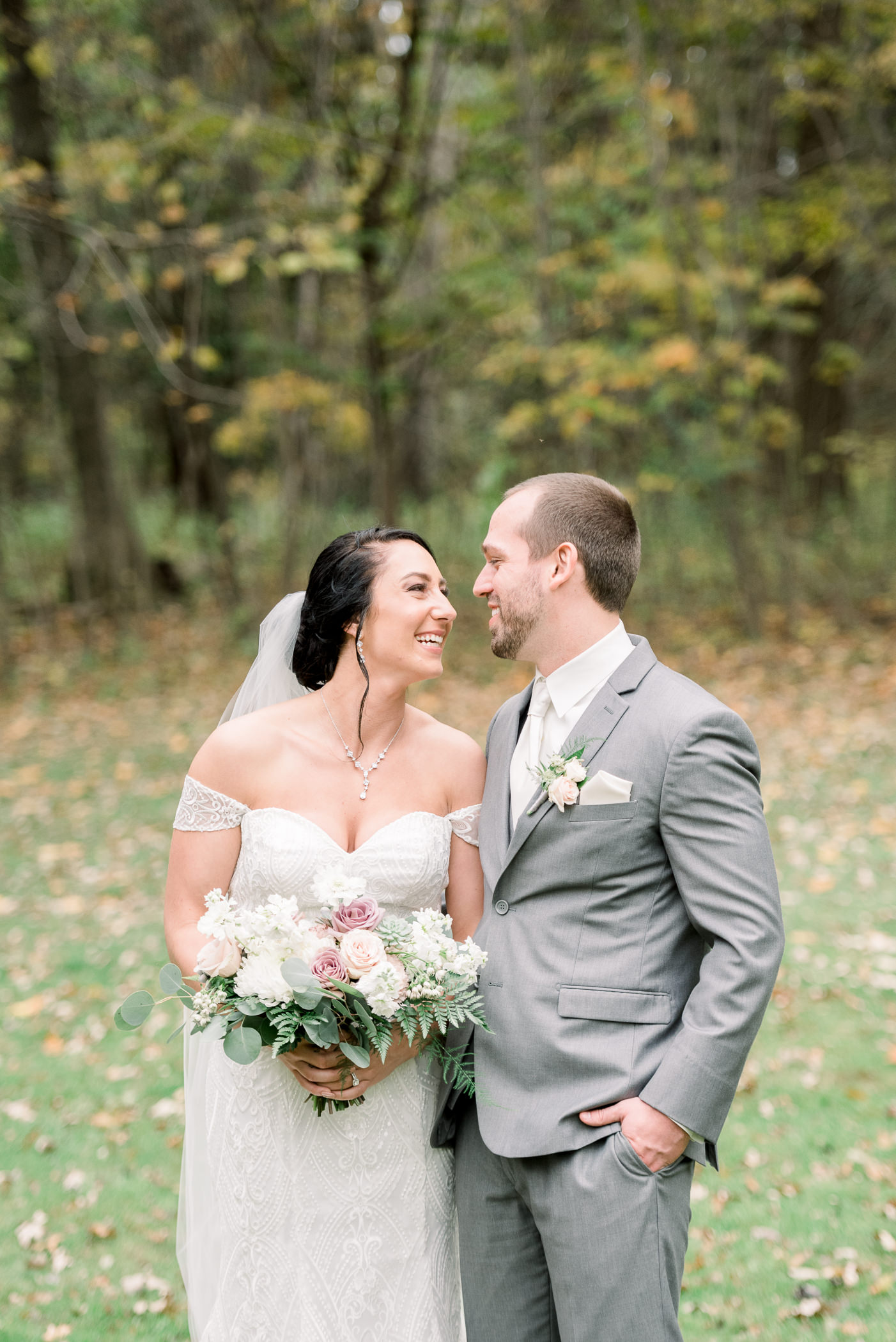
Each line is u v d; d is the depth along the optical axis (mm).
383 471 12844
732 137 12164
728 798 2092
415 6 11258
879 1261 3182
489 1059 2215
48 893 6598
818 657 11078
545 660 2316
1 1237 3494
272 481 18359
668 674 2256
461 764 2486
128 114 12109
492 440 14508
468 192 12562
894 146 12398
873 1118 3930
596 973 2145
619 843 2145
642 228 11406
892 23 11297
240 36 12141
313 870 2295
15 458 17969
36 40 11641
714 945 2090
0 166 10039
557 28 12336
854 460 14492
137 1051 4730
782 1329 2928
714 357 11625
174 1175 3840
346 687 2395
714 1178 3678
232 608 14578
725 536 13812
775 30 12094
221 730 2395
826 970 5090
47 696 11703
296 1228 2285
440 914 2295
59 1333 3014
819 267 14289
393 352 13492
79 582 14719
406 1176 2332
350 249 11609
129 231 13609
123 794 8359
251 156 11234
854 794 7336
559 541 2238
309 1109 2301
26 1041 4848
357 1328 2285
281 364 12227
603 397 11414
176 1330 3053
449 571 14922
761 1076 4270
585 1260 2049
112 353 16047
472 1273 2326
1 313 14734
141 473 20781
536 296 11984
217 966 2082
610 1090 2074
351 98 12070
